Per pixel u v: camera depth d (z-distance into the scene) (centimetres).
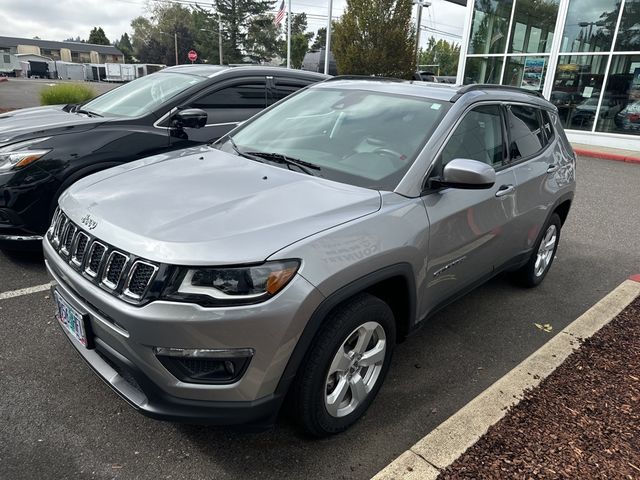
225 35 6888
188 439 255
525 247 410
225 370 214
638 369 327
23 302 378
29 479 225
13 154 410
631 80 1463
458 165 274
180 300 204
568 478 234
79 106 564
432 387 311
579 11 1549
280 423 270
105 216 238
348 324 238
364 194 267
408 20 1722
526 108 412
